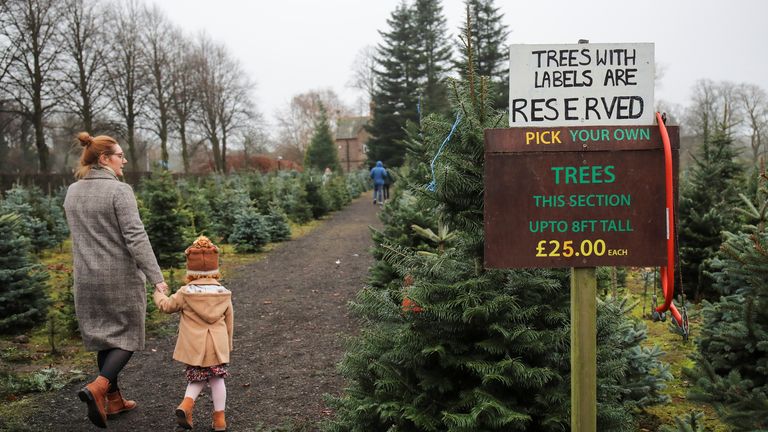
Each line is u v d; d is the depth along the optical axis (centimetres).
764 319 360
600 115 262
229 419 456
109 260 417
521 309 312
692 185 888
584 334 268
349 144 8769
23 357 601
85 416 461
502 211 262
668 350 590
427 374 320
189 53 4828
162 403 491
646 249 262
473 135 317
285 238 1691
